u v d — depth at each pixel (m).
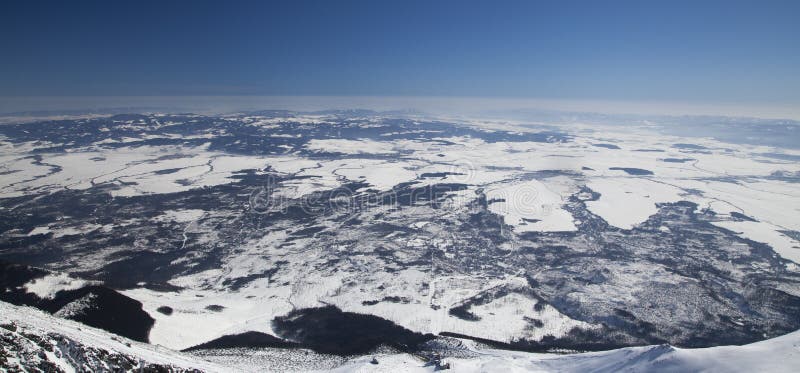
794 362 55.09
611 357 71.00
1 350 38.41
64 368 41.53
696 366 59.81
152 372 49.25
